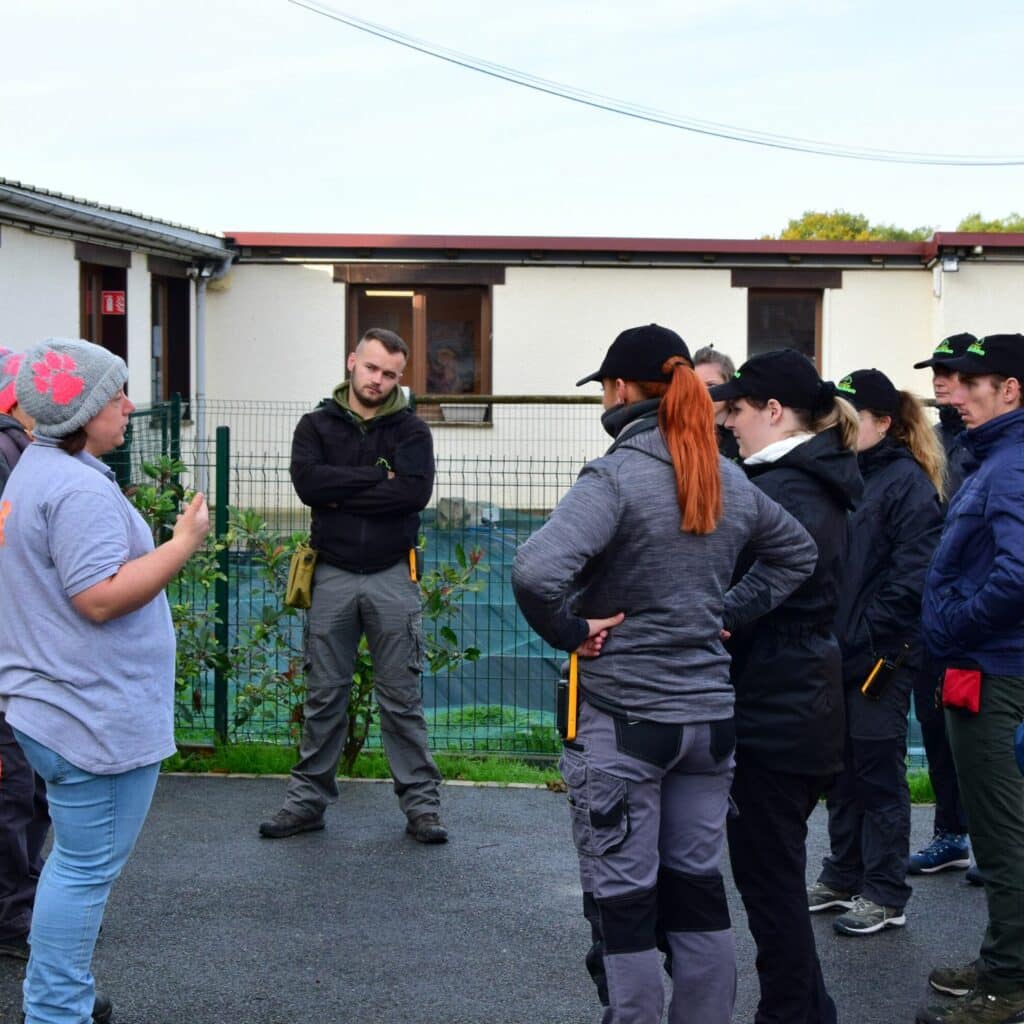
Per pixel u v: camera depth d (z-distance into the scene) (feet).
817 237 169.37
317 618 18.51
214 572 21.84
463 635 24.00
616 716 10.66
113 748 10.93
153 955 14.49
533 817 19.58
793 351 12.35
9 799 13.75
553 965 14.39
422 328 60.70
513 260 59.52
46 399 10.98
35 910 11.12
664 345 10.94
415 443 18.52
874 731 15.19
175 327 58.65
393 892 16.47
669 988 14.17
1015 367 12.99
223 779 21.33
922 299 60.13
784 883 11.62
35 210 42.93
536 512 25.81
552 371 60.13
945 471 17.88
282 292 59.72
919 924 15.79
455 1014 13.21
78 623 10.91
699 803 11.02
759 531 11.20
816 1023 11.79
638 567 10.62
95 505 10.85
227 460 22.48
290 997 13.53
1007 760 12.80
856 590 15.14
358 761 21.86
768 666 11.51
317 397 59.98
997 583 12.45
